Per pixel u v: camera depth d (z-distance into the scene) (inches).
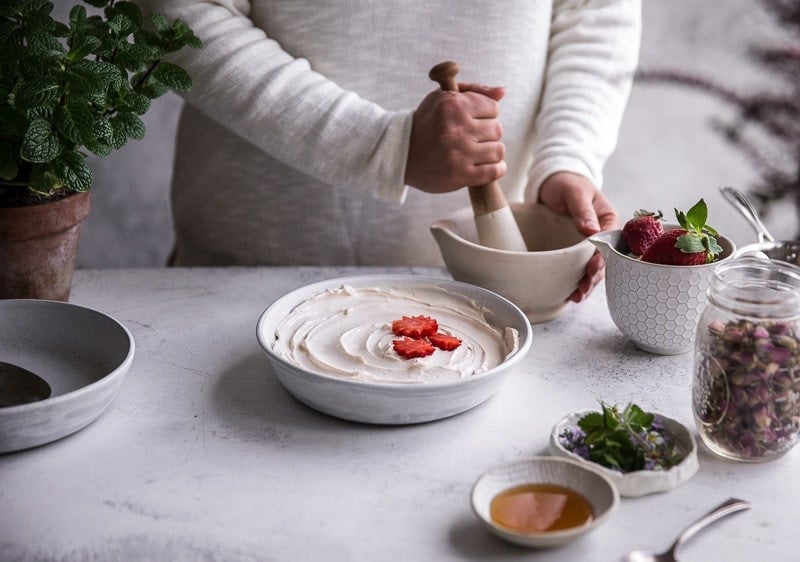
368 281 48.0
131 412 40.9
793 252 46.4
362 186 53.1
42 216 44.4
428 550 32.2
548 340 47.8
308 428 39.8
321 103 52.1
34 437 37.1
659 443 36.1
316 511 34.3
